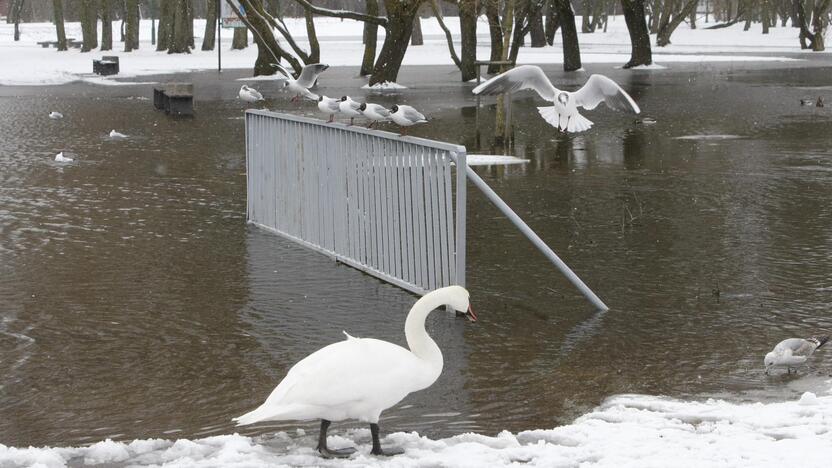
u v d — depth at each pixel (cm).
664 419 779
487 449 697
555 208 1686
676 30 9156
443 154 1118
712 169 2072
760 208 1662
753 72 4881
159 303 1149
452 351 984
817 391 859
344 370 654
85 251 1391
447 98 3706
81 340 1016
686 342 1003
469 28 4497
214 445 713
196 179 1975
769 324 1057
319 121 1368
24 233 1492
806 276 1242
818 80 4350
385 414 810
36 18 13525
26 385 888
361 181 1292
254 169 1578
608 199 1759
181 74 4928
